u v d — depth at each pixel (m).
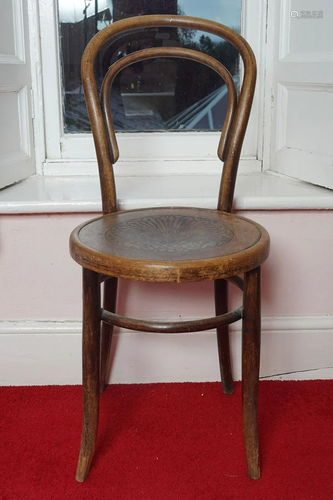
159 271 0.92
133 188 1.48
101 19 1.63
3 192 1.44
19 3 1.53
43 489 1.07
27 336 1.43
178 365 1.47
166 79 1.67
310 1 1.44
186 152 1.69
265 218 1.39
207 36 1.66
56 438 1.23
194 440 1.22
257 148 1.70
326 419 1.30
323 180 1.44
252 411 1.10
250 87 1.22
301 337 1.47
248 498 1.05
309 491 1.07
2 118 1.47
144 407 1.35
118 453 1.18
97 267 0.97
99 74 1.65
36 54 1.61
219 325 1.07
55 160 1.67
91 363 1.08
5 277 1.40
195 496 1.06
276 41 1.58
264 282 1.44
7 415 1.31
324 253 1.42
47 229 1.37
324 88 1.40
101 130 1.23
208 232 1.10
